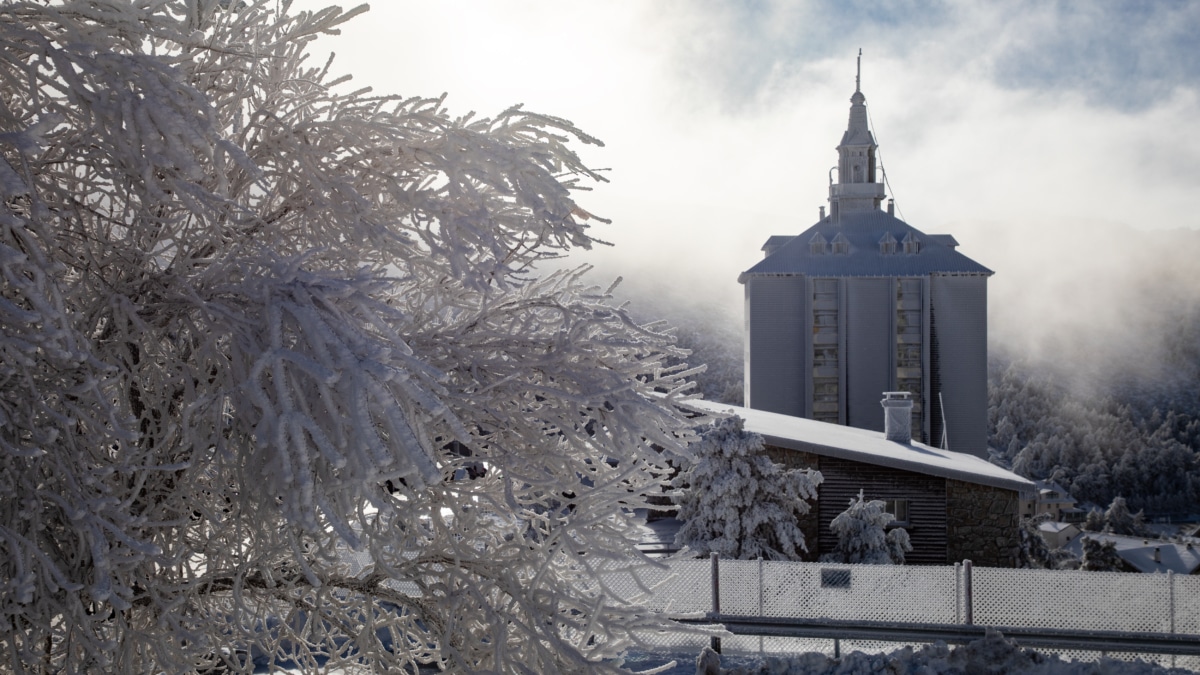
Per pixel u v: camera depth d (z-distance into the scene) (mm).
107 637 4773
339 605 6020
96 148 4457
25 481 4129
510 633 5605
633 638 5543
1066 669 9648
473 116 5324
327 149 5242
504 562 5469
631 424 5191
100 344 4832
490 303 5676
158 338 4855
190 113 4074
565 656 5035
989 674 9688
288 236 5508
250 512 4734
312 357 4066
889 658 9781
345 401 3898
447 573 5457
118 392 5320
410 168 5379
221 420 4344
